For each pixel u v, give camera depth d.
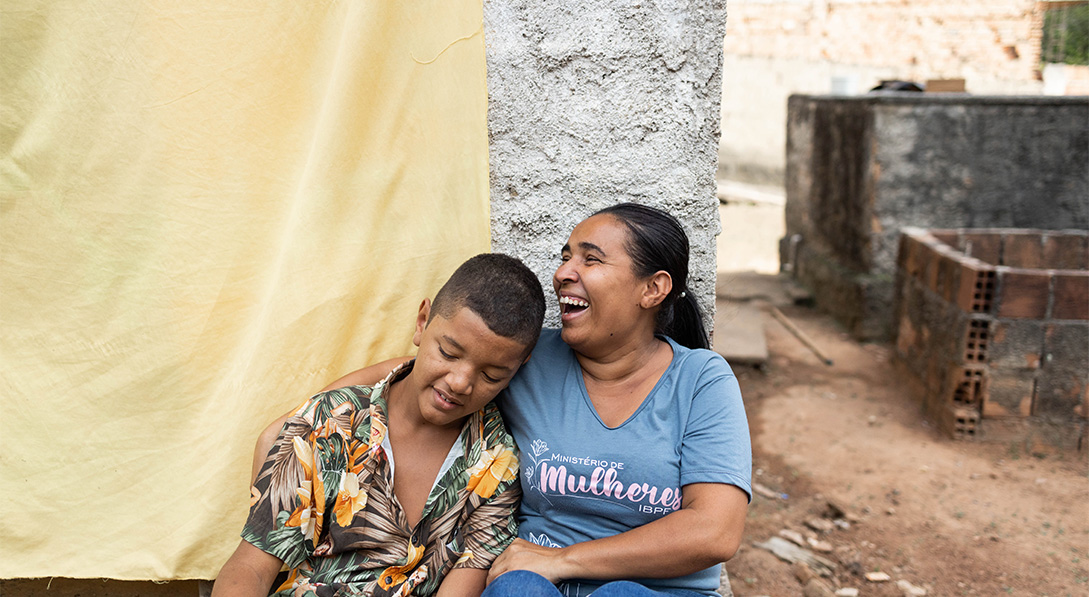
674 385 1.89
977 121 7.01
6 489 2.13
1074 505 4.23
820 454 4.85
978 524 4.03
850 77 13.71
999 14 12.99
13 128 2.06
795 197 9.51
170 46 2.04
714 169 2.20
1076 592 3.44
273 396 2.06
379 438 1.81
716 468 1.77
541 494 1.89
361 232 2.09
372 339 2.14
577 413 1.91
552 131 2.18
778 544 3.77
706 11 2.13
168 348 2.12
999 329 4.91
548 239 2.24
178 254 2.10
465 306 1.69
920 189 7.11
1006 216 7.15
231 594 1.66
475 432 1.90
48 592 2.27
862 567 3.63
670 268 1.88
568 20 2.13
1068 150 6.98
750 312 7.71
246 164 2.10
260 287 2.12
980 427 5.03
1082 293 4.79
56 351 2.12
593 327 1.86
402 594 1.78
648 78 2.15
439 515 1.84
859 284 7.20
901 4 13.44
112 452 2.13
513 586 1.65
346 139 2.04
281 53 2.07
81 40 2.04
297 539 1.75
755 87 14.45
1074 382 4.89
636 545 1.73
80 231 2.09
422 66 2.08
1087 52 13.17
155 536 2.12
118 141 2.07
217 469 2.08
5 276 2.09
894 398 5.81
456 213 2.16
